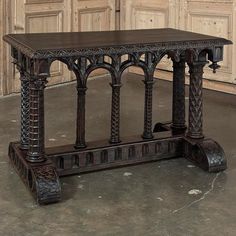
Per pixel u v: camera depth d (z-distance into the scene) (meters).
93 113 4.38
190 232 2.29
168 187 2.81
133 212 2.49
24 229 2.32
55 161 2.86
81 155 2.93
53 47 2.58
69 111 4.41
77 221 2.40
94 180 2.90
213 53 2.94
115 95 2.96
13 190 2.74
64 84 5.52
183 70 3.25
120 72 2.89
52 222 2.38
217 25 5.14
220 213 2.49
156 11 5.69
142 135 3.20
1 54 4.88
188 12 5.36
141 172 3.03
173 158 3.25
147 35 3.10
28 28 5.07
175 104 3.30
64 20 5.42
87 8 5.66
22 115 2.91
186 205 2.58
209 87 5.32
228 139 3.68
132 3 5.91
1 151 3.36
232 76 5.09
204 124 4.06
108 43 2.76
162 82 5.67
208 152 3.03
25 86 2.87
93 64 2.80
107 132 3.83
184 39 2.93
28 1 5.00
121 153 3.05
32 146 2.70
